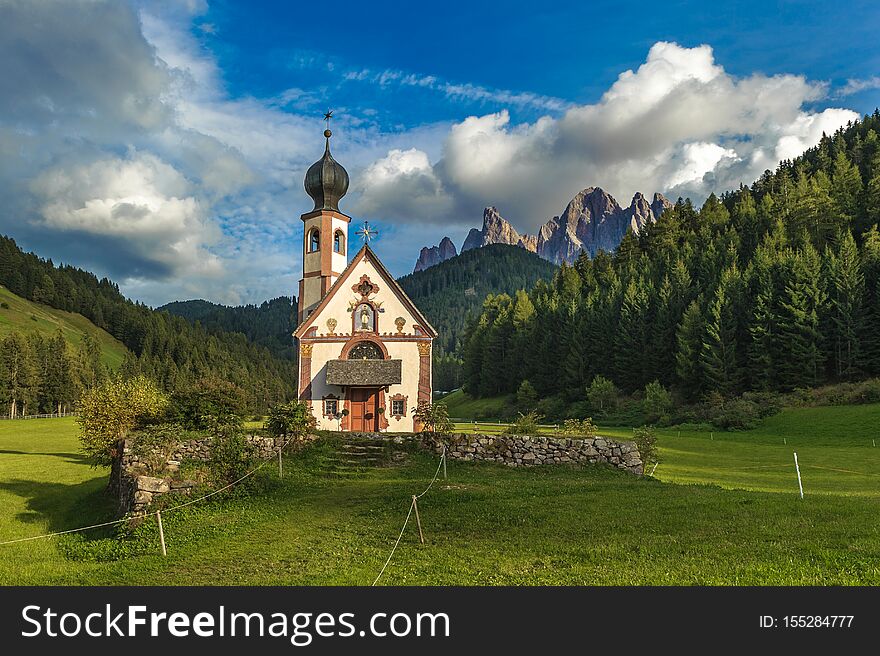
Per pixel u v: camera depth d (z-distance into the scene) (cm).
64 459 4903
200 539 2041
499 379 14175
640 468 3291
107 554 2002
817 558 1488
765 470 4512
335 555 1769
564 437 3447
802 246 12125
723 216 15712
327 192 5241
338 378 4362
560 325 12688
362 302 4556
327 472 3166
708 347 9644
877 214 12738
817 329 9344
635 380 11112
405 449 3503
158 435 3041
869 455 5284
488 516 2088
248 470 2864
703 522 1864
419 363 4462
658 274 13175
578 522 1948
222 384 3644
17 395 12581
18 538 2397
